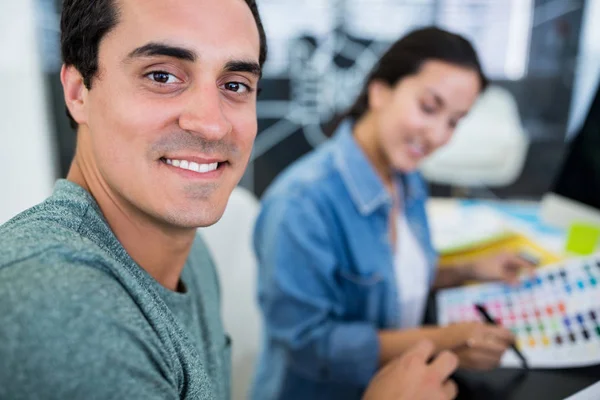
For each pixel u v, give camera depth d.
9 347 0.25
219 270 1.01
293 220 0.75
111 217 0.43
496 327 0.68
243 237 1.05
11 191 2.19
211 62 0.37
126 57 0.37
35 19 2.05
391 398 0.55
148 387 0.29
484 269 0.89
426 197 1.05
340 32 2.46
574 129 2.57
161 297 0.44
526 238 1.00
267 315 0.78
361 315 0.86
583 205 0.93
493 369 0.64
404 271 0.93
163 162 0.39
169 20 0.36
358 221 0.83
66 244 0.31
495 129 2.38
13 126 2.12
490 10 2.42
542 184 2.63
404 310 0.91
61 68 0.43
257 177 2.66
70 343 0.26
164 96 0.38
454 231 1.15
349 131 0.90
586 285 0.74
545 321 0.71
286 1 2.39
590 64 2.46
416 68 0.78
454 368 0.59
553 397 0.58
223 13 0.38
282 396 0.88
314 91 2.54
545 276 0.80
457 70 0.76
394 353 0.71
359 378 0.73
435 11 2.44
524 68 2.52
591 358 0.64
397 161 0.86
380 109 0.85
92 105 0.39
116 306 0.29
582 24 2.41
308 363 0.75
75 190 0.39
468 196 2.54
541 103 2.57
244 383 1.03
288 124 2.60
